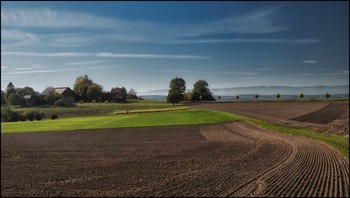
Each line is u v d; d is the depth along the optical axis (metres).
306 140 28.77
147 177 15.26
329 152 22.34
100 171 16.91
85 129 41.50
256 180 14.46
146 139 31.06
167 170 16.89
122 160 20.22
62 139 31.84
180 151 23.58
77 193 12.62
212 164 18.45
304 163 18.50
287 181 14.30
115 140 30.66
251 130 37.09
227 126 41.09
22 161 20.20
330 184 13.84
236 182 14.07
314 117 52.66
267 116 53.50
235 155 21.48
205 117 51.06
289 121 46.88
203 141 28.92
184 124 44.25
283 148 24.20
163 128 40.69
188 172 16.30
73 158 21.22
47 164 19.12
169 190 12.80
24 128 43.44
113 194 12.37
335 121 47.41
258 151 22.98
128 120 50.50
